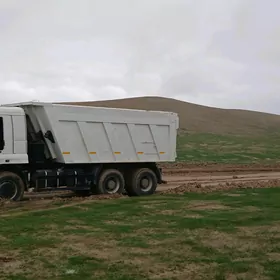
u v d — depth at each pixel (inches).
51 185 629.0
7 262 296.4
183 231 392.5
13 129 586.9
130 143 696.4
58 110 625.3
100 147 665.0
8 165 591.5
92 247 337.4
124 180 705.6
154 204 553.0
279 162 1610.5
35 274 270.2
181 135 2733.8
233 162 1561.3
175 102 4854.8
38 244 345.4
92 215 472.7
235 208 517.3
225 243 349.1
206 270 279.7
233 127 3914.9
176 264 293.0
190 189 721.0
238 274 271.7
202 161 1561.3
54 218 456.4
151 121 719.1
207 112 4512.8
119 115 683.4
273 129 3971.5
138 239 362.3
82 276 266.4
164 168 1264.8
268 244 344.8
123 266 287.9
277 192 674.2
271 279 262.5
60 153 628.4
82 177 653.3
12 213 497.7
